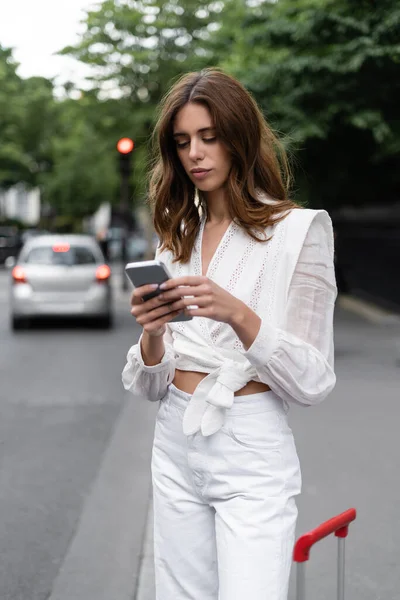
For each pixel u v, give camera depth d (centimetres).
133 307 227
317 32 1442
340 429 805
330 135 1717
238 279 244
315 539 236
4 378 1130
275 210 245
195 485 247
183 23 2512
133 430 827
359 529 535
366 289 2191
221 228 252
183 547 252
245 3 1655
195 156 244
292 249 239
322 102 1490
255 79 1495
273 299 242
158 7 2505
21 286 1662
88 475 680
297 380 234
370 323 1692
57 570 489
